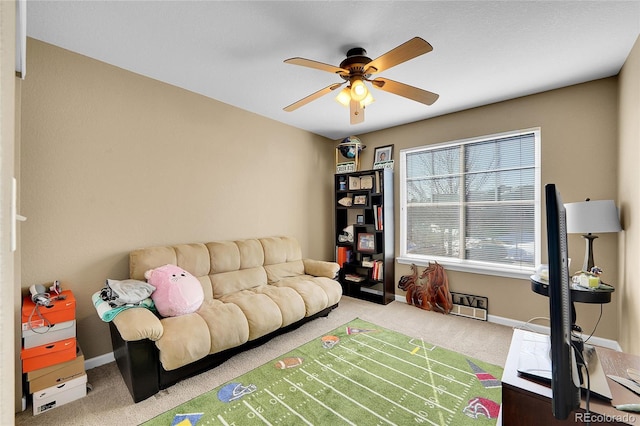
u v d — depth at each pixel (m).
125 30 2.03
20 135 1.91
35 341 1.87
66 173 2.28
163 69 2.59
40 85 2.16
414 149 4.01
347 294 4.41
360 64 2.03
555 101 2.94
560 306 0.88
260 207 3.76
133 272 2.47
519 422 1.14
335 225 4.62
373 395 2.00
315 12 1.84
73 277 2.31
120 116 2.56
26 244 2.11
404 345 2.73
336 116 3.80
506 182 3.32
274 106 3.46
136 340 1.90
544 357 1.32
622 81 2.45
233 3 1.76
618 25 1.93
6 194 0.41
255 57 2.38
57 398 1.90
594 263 2.73
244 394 2.02
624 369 1.25
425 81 2.77
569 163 2.87
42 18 1.89
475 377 2.21
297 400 1.95
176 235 2.93
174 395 2.01
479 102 3.29
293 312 2.80
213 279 2.93
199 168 3.12
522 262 3.22
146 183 2.72
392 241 4.16
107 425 1.74
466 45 2.18
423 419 1.77
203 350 2.11
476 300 3.46
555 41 2.12
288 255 3.77
